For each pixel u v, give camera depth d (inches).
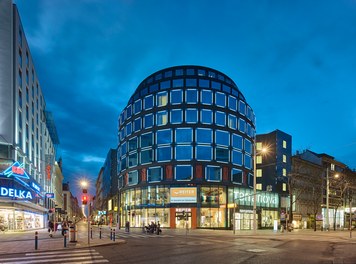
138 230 1953.7
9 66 1818.4
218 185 2260.1
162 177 2273.6
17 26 1948.8
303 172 2827.3
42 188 2655.0
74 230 987.3
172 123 2316.7
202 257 673.6
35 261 623.8
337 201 3088.1
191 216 2188.7
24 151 2023.9
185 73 2508.6
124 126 2711.6
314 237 1352.1
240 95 2603.3
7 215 1734.7
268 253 748.6
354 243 1078.4
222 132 2357.3
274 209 2586.1
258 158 2783.0
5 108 1774.1
